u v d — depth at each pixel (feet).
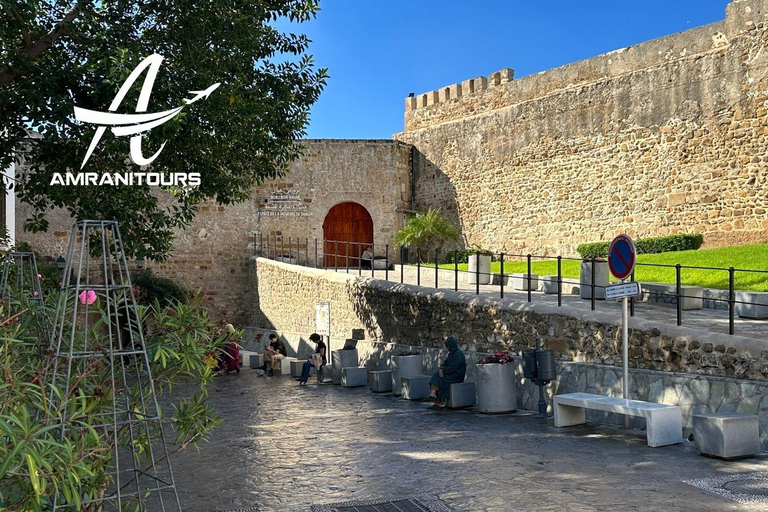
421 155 94.84
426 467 22.86
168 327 16.22
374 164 93.30
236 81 33.86
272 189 90.07
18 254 19.88
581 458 23.06
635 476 20.51
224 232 87.66
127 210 37.42
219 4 30.37
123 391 15.67
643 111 68.08
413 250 92.73
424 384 40.09
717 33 62.28
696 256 51.83
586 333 31.83
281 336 73.10
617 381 29.45
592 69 73.61
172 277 84.99
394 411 35.88
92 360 15.46
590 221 72.95
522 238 80.33
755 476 20.02
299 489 20.80
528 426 29.53
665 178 66.08
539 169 78.48
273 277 77.36
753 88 59.11
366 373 48.24
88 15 32.48
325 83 39.34
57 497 11.94
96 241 22.27
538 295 46.09
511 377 34.01
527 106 80.02
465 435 28.09
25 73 30.07
